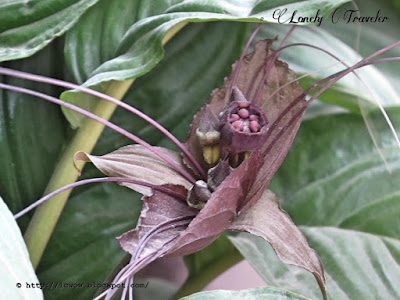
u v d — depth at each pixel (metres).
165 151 0.39
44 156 0.45
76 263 0.45
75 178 0.43
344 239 0.45
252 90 0.39
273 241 0.35
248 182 0.35
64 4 0.41
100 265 0.45
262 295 0.37
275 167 0.37
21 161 0.44
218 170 0.37
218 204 0.34
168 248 0.35
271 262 0.44
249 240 0.45
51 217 0.43
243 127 0.36
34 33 0.41
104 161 0.37
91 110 0.42
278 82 0.39
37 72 0.44
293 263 0.35
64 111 0.42
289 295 0.37
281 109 0.38
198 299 0.36
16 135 0.44
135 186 0.37
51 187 0.43
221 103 0.39
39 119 0.45
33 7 0.41
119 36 0.43
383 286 0.44
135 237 0.35
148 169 0.38
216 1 0.39
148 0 0.43
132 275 0.34
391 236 0.45
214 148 0.37
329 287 0.43
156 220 0.36
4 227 0.33
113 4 0.43
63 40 0.45
